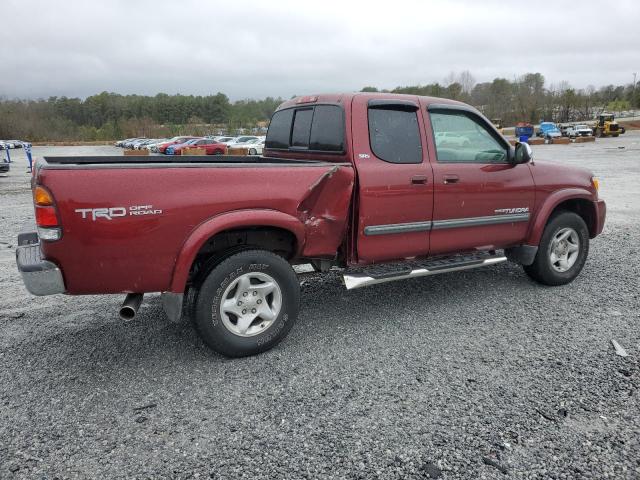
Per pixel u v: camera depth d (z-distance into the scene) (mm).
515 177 4926
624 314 4617
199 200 3424
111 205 3193
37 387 3420
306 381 3471
